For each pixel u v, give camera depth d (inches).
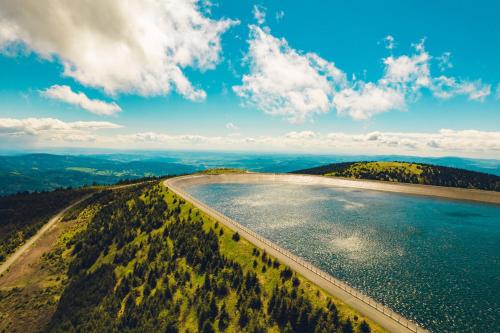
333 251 5403.5
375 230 6781.5
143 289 4074.8
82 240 5969.5
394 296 3782.0
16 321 4101.9
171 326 3314.5
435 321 3267.7
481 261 4933.6
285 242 5930.1
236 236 4534.9
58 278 5068.9
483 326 3171.8
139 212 6624.0
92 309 4018.2
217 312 3277.6
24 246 6166.3
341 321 2647.6
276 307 3024.1
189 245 4598.9
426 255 5211.6
